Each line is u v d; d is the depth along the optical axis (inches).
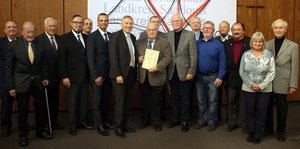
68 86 114.3
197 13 170.9
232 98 123.0
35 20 156.8
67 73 114.2
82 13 160.6
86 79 119.1
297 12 186.4
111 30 161.0
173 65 122.3
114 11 160.4
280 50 107.3
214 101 123.2
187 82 122.0
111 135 115.6
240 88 120.7
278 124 110.3
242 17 177.9
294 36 186.9
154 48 117.0
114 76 109.0
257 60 103.1
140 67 121.3
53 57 119.2
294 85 105.2
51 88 121.1
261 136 106.3
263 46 104.0
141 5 164.1
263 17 181.3
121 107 112.6
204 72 122.1
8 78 101.3
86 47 120.0
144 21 165.0
